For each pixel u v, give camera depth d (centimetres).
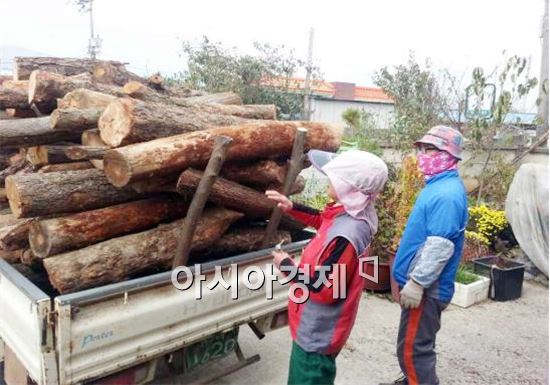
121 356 247
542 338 446
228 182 305
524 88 780
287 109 1270
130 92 350
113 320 239
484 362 400
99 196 288
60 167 315
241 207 315
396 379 364
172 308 264
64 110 289
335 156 268
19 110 381
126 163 254
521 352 419
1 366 306
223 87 1149
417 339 308
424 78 976
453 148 305
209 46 1202
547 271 586
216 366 363
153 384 316
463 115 862
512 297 544
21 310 244
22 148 349
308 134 349
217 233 308
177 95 484
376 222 248
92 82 376
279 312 335
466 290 513
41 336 221
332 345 245
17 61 429
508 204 631
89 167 319
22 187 263
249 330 434
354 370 377
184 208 314
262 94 1223
